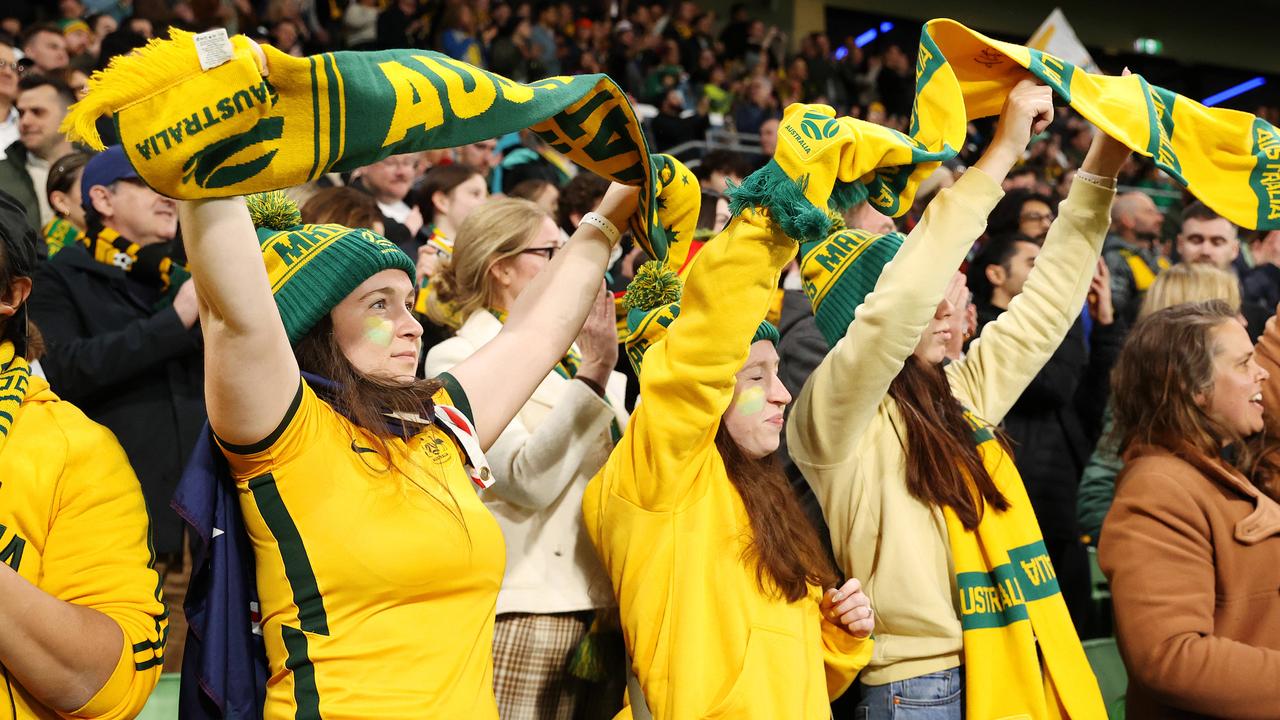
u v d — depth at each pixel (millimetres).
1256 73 33625
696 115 16391
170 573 5312
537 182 8102
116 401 5090
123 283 5379
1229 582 4258
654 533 3549
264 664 2887
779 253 3293
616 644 4297
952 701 3998
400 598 2834
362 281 2996
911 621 3990
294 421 2754
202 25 10766
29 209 7320
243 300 2506
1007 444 4609
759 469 3793
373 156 2545
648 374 3469
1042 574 4234
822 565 3779
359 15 17094
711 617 3529
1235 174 4160
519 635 4168
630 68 19953
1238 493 4391
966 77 4086
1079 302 4797
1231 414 4445
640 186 3547
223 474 2881
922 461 4102
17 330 2824
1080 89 4059
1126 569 4258
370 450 2896
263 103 2336
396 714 2746
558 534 4254
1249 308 8211
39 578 2670
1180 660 4031
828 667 3828
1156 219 10031
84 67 10641
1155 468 4402
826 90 23891
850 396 3904
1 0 13305
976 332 6902
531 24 20016
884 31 31516
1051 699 4109
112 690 2656
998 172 3967
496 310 4723
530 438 4000
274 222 3156
